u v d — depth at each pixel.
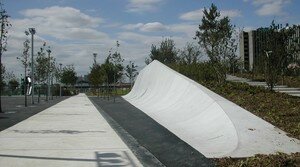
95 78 49.50
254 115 11.61
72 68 72.81
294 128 10.12
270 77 16.62
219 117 11.81
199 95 15.31
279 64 16.47
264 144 8.82
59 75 65.12
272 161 7.27
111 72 48.53
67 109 25.66
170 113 16.70
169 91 20.52
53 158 8.88
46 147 10.35
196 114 13.95
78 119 18.47
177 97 18.23
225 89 16.92
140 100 26.78
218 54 20.81
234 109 12.20
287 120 11.06
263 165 7.15
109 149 10.12
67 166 8.05
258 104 13.44
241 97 14.98
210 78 22.11
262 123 10.68
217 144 9.54
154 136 12.04
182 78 19.17
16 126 15.34
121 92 54.78
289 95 15.50
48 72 43.50
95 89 65.00
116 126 15.42
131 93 36.03
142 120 16.53
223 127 10.80
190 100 16.03
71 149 10.08
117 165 8.23
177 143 10.38
